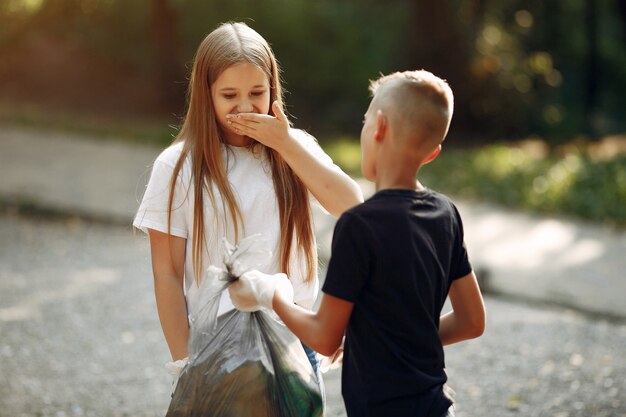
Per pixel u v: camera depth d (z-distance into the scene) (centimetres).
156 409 705
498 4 3164
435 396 339
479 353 845
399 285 333
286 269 414
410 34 2781
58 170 1827
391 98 345
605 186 1733
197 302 388
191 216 400
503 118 2827
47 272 1149
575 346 869
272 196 408
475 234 1355
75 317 955
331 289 334
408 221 338
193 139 403
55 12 3303
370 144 352
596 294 1043
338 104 3047
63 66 3266
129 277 1130
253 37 400
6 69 3244
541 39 3431
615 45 3825
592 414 679
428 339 342
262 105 397
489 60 2838
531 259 1205
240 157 411
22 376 771
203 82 398
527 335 905
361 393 339
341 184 396
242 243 367
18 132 2330
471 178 1853
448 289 362
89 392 738
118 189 1647
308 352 408
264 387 369
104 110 2966
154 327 930
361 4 3234
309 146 420
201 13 3172
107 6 3303
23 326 918
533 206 1584
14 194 1570
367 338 338
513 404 706
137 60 3266
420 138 343
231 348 373
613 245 1295
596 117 3422
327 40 3152
